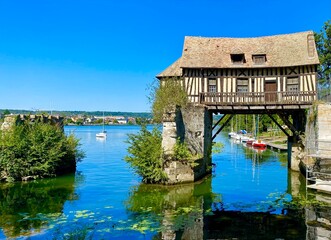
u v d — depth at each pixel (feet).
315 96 67.21
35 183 57.62
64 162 69.31
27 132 64.34
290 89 70.69
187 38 82.07
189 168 57.93
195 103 67.67
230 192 51.21
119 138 214.28
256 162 90.43
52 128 68.85
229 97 71.56
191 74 73.15
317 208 41.63
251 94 70.18
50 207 41.32
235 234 32.53
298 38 76.74
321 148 54.54
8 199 45.60
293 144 73.82
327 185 50.44
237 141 181.98
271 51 75.56
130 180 60.44
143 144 57.26
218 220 36.86
